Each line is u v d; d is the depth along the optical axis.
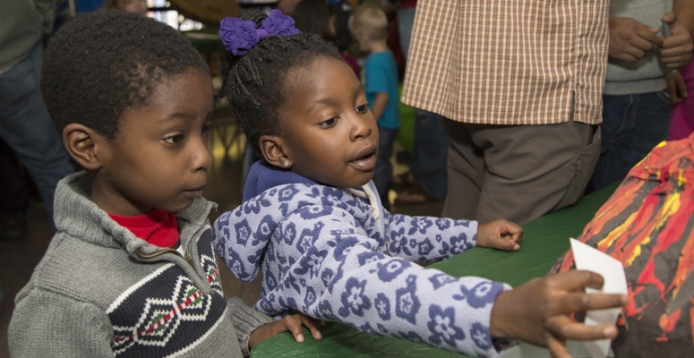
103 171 0.82
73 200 0.82
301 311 0.91
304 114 0.95
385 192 3.19
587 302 0.57
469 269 1.10
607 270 0.64
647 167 0.81
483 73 1.25
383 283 0.76
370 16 2.99
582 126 1.27
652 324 0.68
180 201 0.82
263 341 0.94
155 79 0.76
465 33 1.25
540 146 1.27
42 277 0.80
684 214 0.73
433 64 1.39
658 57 1.57
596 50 1.25
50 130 2.30
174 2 3.58
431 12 1.38
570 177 1.29
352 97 0.96
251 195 1.09
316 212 0.93
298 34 1.02
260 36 1.03
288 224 0.94
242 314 1.05
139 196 0.81
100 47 0.77
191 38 3.75
